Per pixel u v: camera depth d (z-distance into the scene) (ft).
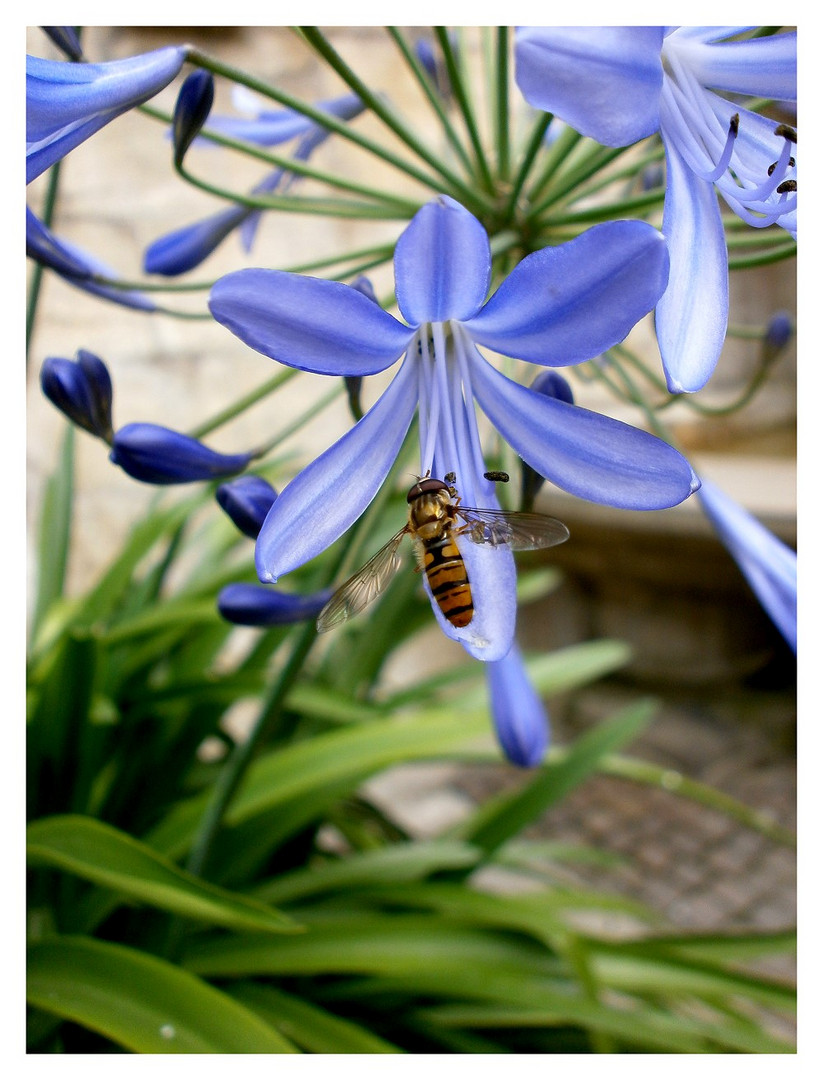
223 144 0.35
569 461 0.28
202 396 1.07
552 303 0.26
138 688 0.51
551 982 0.43
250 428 1.09
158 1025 0.35
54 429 1.03
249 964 0.42
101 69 0.29
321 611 0.32
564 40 0.24
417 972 0.41
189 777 0.53
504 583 0.30
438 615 0.30
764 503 0.92
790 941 0.45
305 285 0.26
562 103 0.24
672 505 0.27
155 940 0.44
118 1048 0.42
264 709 0.36
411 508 0.31
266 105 0.46
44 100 0.28
